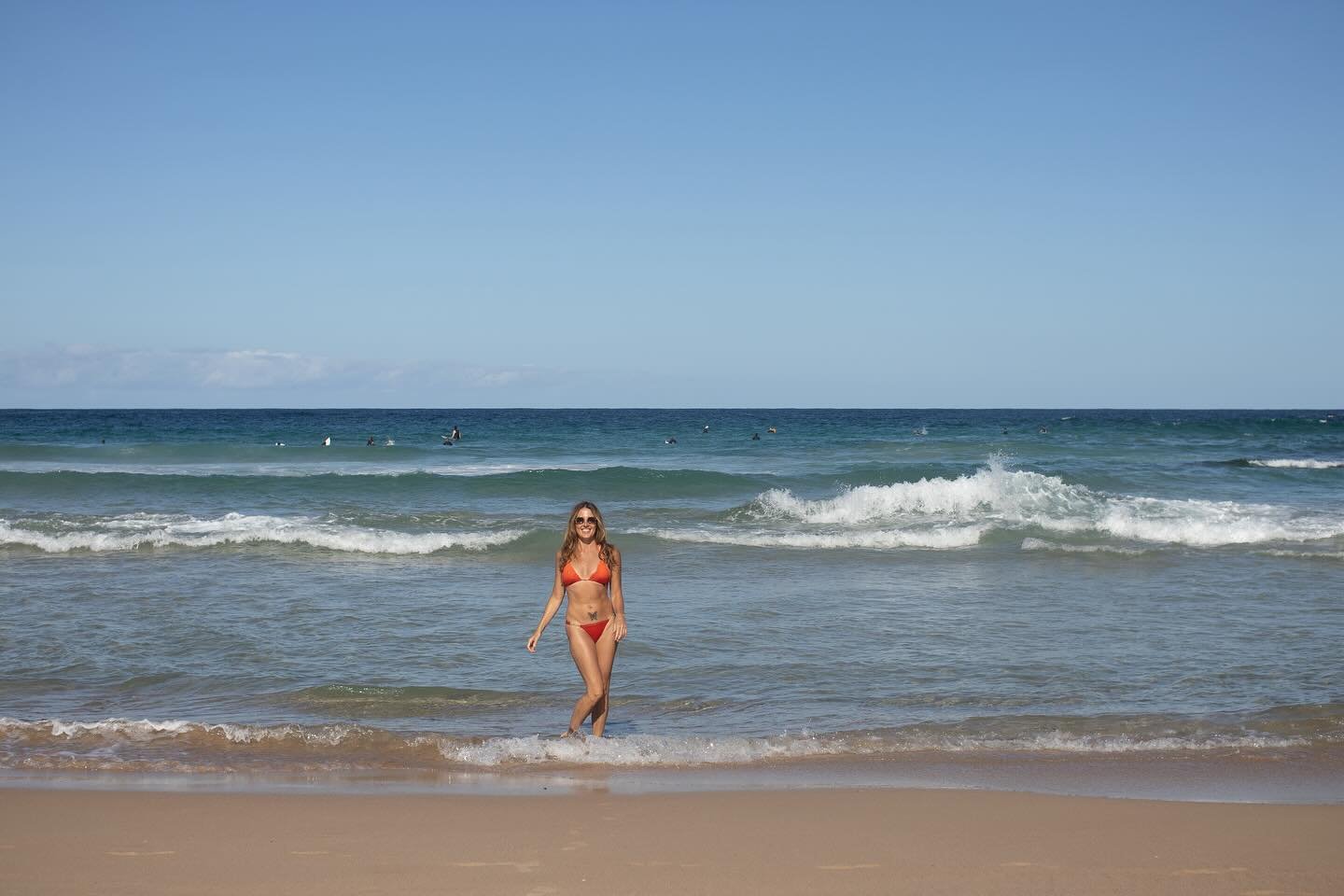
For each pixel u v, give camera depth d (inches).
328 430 2716.5
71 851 172.2
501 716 280.4
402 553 591.5
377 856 170.4
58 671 323.6
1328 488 976.9
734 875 163.2
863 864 168.4
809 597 456.4
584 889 156.0
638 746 244.7
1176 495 927.0
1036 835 183.9
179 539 602.2
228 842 177.3
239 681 312.8
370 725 267.7
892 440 2057.1
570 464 1371.8
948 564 556.4
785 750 244.4
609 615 260.2
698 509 824.3
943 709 286.4
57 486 905.5
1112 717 275.1
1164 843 180.5
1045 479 786.2
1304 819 195.2
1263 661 340.8
